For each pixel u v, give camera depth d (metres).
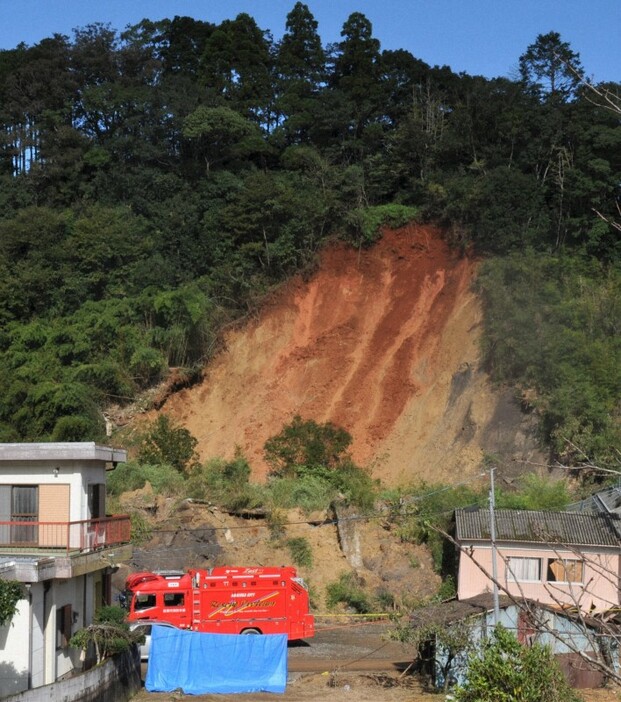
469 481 46.84
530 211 58.94
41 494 26.28
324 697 27.19
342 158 75.50
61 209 75.12
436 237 62.72
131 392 59.22
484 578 36.19
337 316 61.16
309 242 65.00
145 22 86.69
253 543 42.84
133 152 75.31
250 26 87.38
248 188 67.56
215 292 65.19
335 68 84.00
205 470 50.53
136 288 65.25
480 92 69.19
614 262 57.28
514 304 53.47
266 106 83.12
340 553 42.59
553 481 45.00
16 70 83.50
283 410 56.41
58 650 24.73
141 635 28.31
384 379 56.16
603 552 35.16
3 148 80.62
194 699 26.73
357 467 50.97
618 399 47.41
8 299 64.31
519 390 50.31
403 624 30.80
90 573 27.25
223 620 32.97
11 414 58.09
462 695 16.81
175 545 42.28
